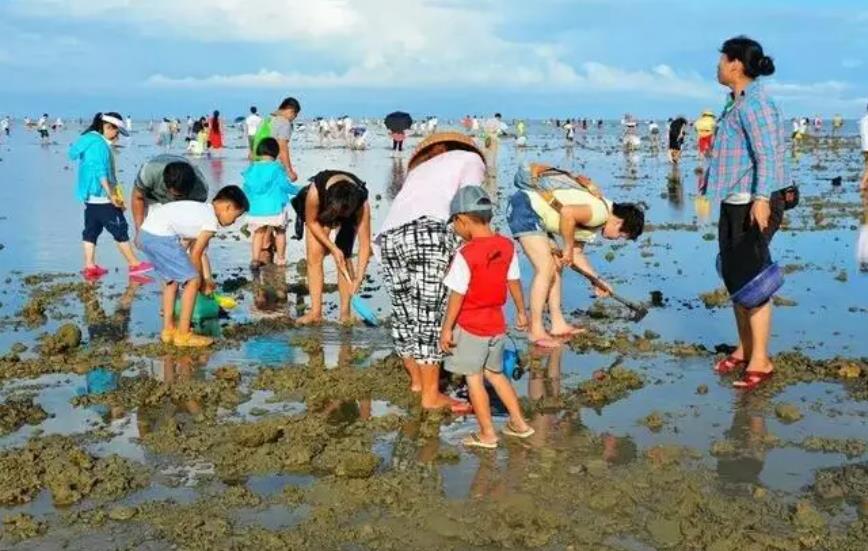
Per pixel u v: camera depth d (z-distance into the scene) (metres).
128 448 5.45
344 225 8.69
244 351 7.73
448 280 5.35
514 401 5.62
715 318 8.88
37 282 10.77
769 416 6.00
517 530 4.35
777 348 7.64
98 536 4.31
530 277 10.92
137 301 9.71
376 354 7.63
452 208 5.59
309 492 4.77
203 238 7.87
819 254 12.27
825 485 4.78
